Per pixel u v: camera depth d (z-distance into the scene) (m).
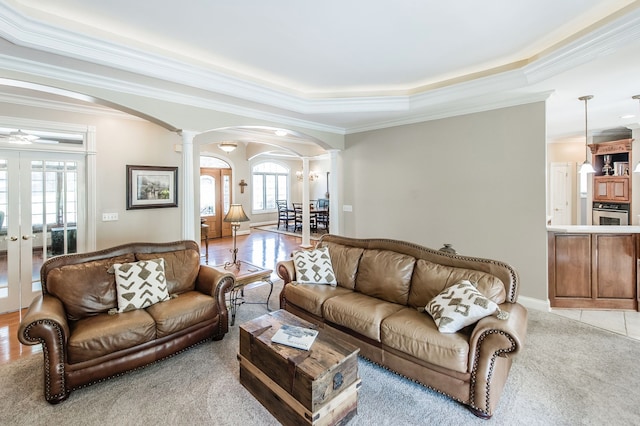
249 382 2.25
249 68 3.53
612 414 2.01
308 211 7.68
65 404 2.16
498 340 1.93
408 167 4.86
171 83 3.21
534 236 3.74
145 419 2.02
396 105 4.25
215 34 2.75
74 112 4.07
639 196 5.37
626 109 4.30
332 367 1.81
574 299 3.73
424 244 4.73
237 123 4.17
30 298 3.96
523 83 3.27
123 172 4.46
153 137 4.72
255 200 11.55
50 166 4.02
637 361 2.61
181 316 2.72
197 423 1.99
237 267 3.83
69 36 2.47
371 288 3.09
